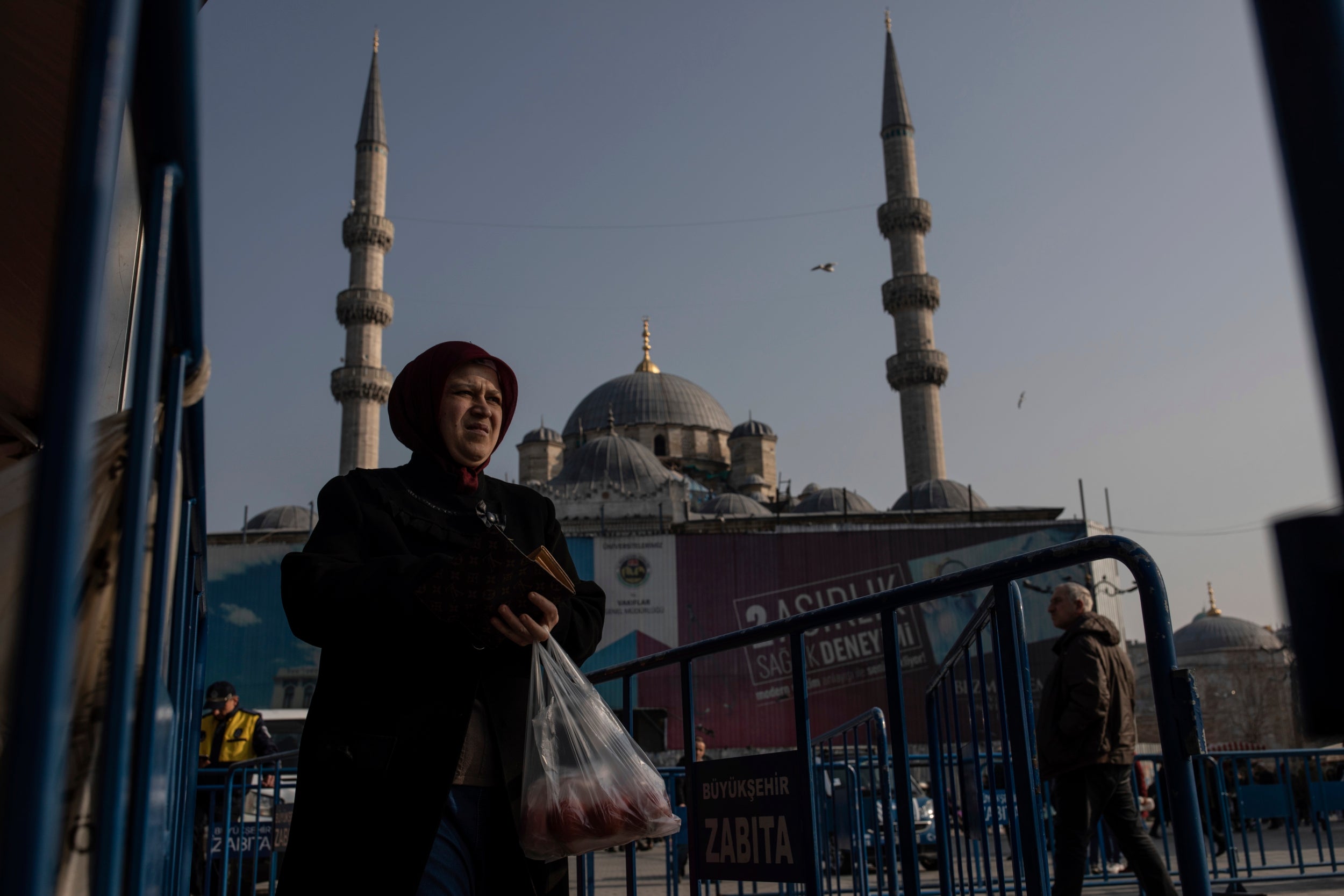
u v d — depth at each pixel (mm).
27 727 851
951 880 3973
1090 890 8523
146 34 1076
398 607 2094
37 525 887
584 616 2520
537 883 2225
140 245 2027
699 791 3945
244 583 32719
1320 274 966
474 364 2660
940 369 50156
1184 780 2244
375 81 52281
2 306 2141
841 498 47562
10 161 1799
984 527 34188
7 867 823
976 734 3770
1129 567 2459
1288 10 1021
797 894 6430
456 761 2127
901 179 52594
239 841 7172
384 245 50000
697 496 52344
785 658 33000
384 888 2012
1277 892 8383
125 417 1339
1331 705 812
